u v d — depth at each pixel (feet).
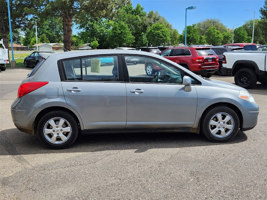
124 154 13.78
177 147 14.73
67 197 9.73
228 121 15.30
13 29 98.37
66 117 14.25
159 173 11.55
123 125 14.66
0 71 66.33
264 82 36.35
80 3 84.99
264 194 9.85
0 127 18.84
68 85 14.17
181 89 14.84
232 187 10.35
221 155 13.51
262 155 13.48
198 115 15.03
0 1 87.51
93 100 14.24
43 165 12.50
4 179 11.14
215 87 15.24
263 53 32.45
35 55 77.00
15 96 31.07
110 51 14.85
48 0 86.12
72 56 14.47
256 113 15.44
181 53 44.57
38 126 14.15
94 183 10.73
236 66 35.96
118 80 14.58
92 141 15.85
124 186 10.47
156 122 14.83
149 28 196.75
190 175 11.35
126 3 94.43
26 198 9.70
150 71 14.88
